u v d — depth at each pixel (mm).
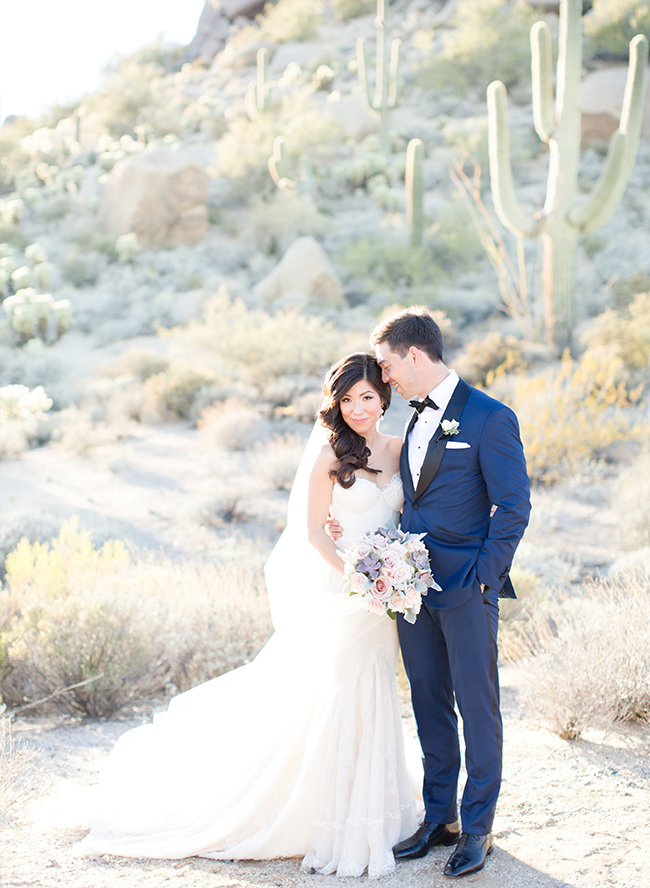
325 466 3021
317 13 54938
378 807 2814
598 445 11359
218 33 62875
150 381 16172
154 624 5344
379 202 29500
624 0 36281
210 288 24016
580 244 24328
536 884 2568
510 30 40188
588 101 32094
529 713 4395
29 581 6680
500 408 2836
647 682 3982
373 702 2924
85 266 25531
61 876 2674
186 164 28188
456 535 2844
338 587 3080
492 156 16000
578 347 16297
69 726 4688
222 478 11828
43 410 15820
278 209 27516
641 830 2916
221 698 3229
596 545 8539
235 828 2928
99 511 10602
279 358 16734
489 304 20688
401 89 40875
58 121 54594
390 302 21047
